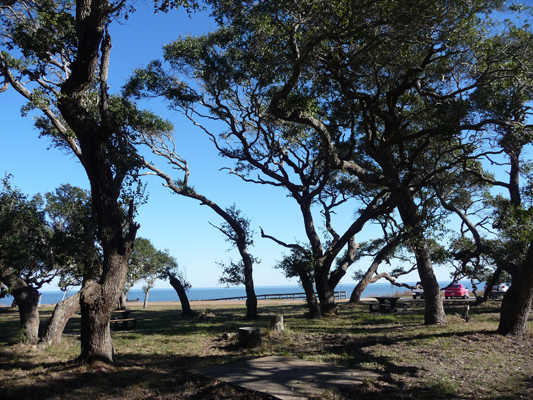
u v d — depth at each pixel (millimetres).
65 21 9281
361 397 5668
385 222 24031
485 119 12336
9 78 10305
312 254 19391
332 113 15336
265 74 15344
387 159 14586
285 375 6734
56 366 7758
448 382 6414
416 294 33031
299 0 10070
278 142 20656
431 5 10000
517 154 14578
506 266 15859
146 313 25344
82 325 7863
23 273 12133
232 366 7562
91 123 8406
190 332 13500
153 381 6652
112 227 8141
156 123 16969
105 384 6488
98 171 8203
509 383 6344
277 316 12391
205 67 16938
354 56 11523
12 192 11727
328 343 10133
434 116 13055
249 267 19359
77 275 12109
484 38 11734
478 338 10031
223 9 10719
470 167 18359
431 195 20047
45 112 10734
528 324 12719
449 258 19172
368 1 9445
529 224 11391
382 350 8945
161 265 30109
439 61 13133
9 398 5715
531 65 11469
